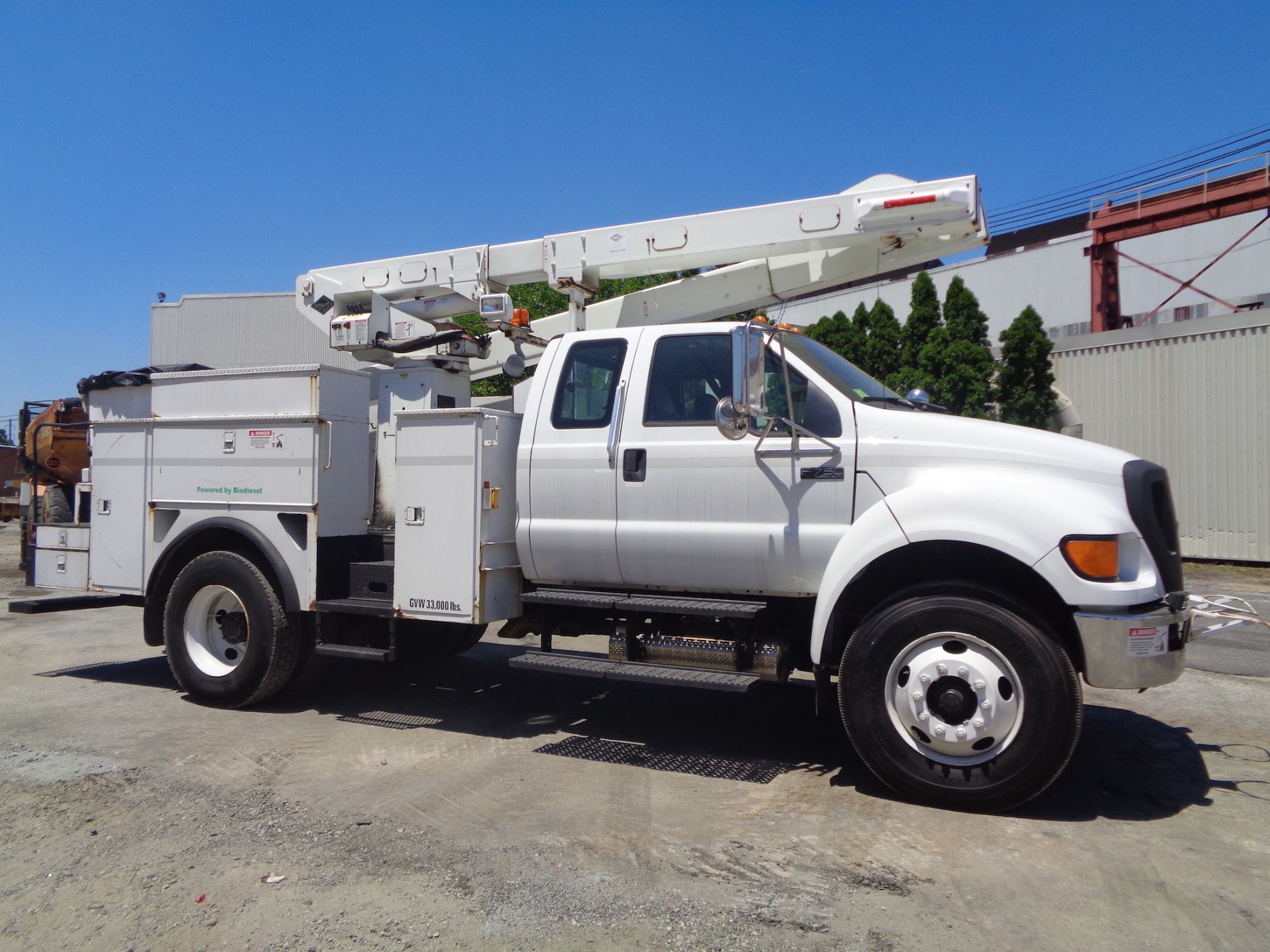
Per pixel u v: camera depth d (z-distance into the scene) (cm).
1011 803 425
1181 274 2800
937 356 1594
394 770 503
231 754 533
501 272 697
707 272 680
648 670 506
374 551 646
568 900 345
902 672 443
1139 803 450
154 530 673
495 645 887
